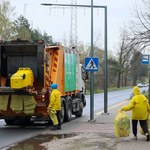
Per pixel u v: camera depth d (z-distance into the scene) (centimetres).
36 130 2291
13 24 6688
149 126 1753
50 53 2416
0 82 2384
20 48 2358
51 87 2317
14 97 2327
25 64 2400
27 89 2262
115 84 12644
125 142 1709
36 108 2325
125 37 3488
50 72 2397
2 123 2714
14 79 2239
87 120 2795
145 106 1742
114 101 5338
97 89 9056
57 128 2247
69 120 2738
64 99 2628
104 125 2400
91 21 2833
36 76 2388
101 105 4434
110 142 1720
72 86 2889
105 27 3297
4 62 2422
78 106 3044
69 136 1944
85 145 1659
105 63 3269
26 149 1612
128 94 7788
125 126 1794
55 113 2241
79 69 3155
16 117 2412
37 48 2303
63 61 2636
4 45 2366
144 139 1777
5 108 2338
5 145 1741
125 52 3531
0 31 6191
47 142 1775
